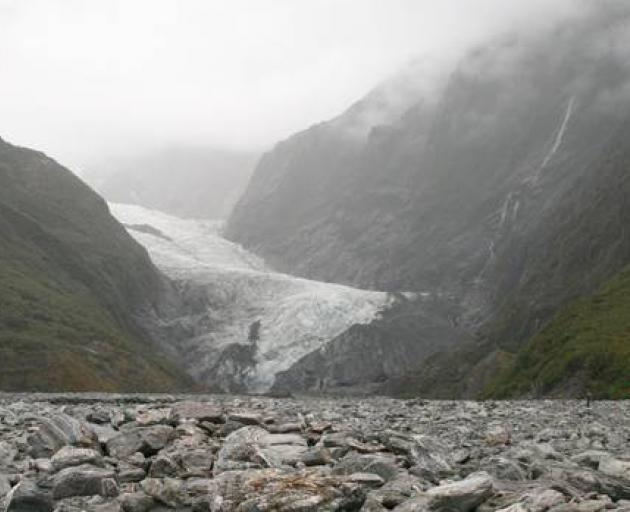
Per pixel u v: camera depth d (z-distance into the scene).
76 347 127.50
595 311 105.44
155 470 11.43
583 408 35.66
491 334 182.00
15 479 10.82
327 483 9.23
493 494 8.84
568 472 10.94
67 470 10.40
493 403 44.84
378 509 8.60
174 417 16.59
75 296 168.62
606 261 163.38
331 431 15.17
